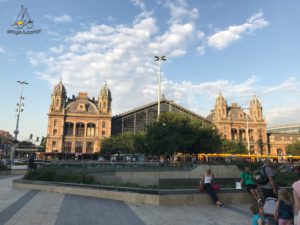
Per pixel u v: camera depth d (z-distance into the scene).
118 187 15.67
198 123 49.97
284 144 140.38
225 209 13.38
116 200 15.44
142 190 14.70
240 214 12.32
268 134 142.38
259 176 11.27
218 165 33.22
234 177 32.75
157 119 51.75
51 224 9.99
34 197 16.14
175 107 120.12
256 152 132.62
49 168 25.73
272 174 10.95
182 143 45.62
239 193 15.13
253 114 139.88
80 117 120.19
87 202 14.71
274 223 7.75
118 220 10.84
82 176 19.75
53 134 116.62
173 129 47.88
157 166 34.75
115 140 97.62
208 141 48.88
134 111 119.62
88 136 119.56
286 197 7.33
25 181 20.64
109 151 96.69
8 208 12.73
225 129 132.75
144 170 32.59
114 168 31.61
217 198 14.20
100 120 119.44
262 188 11.17
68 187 17.98
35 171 22.03
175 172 33.06
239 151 96.25
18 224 9.90
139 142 55.28
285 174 19.84
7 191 18.67
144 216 11.64
